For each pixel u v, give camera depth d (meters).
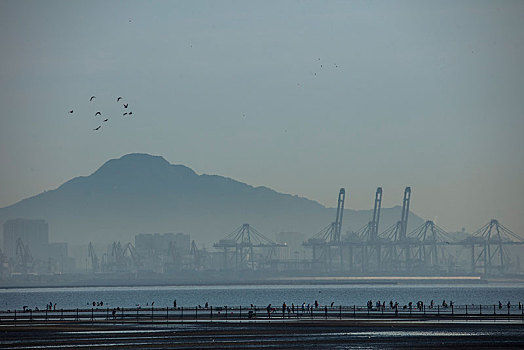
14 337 123.31
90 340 117.88
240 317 159.00
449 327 135.62
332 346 110.25
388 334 124.69
